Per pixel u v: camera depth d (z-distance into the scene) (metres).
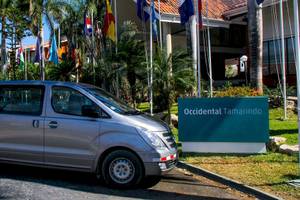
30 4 26.02
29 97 8.18
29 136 7.92
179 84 13.74
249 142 10.12
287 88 18.41
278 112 15.24
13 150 8.00
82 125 7.63
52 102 7.99
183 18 14.10
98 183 7.85
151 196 7.13
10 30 31.47
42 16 26.08
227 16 24.31
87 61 25.92
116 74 18.61
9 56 34.66
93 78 21.03
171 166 7.72
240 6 23.16
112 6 24.42
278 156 9.72
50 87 8.12
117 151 7.46
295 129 12.09
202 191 7.53
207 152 10.33
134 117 7.73
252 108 10.09
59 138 7.73
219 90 17.17
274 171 8.45
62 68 25.09
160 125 7.85
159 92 13.88
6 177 8.18
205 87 18.38
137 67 17.86
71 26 26.39
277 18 22.55
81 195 7.04
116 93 18.81
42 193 7.10
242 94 14.02
